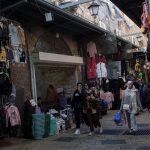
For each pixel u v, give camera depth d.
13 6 10.09
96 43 17.50
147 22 7.98
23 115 11.07
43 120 10.88
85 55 17.17
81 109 11.43
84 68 17.02
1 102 10.33
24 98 11.49
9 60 10.35
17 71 11.41
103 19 22.53
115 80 19.06
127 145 8.82
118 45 19.86
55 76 15.71
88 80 17.00
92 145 9.12
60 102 14.28
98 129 11.77
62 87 16.03
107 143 9.28
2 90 9.85
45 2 10.78
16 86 11.27
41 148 9.08
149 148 8.28
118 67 19.20
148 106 15.90
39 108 11.35
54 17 12.57
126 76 20.62
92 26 15.09
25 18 11.98
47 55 12.76
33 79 12.24
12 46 10.52
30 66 12.19
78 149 8.69
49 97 14.05
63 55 14.12
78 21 13.66
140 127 11.86
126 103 10.62
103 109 16.14
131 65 23.28
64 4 14.84
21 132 11.09
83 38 16.77
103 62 17.64
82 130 12.19
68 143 9.66
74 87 15.84
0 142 10.14
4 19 10.05
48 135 11.17
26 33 12.12
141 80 22.95
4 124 10.09
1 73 9.85
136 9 10.22
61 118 12.59
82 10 19.33
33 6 10.84
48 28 13.45
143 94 16.62
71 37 16.05
